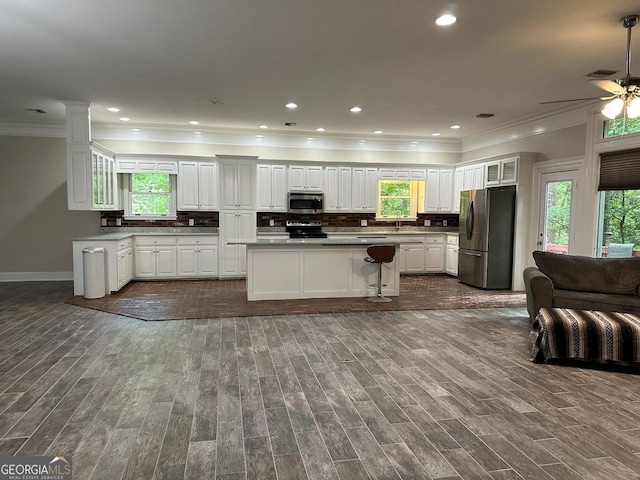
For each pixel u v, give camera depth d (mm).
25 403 2633
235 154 7676
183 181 7340
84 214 7227
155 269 7121
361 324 4547
